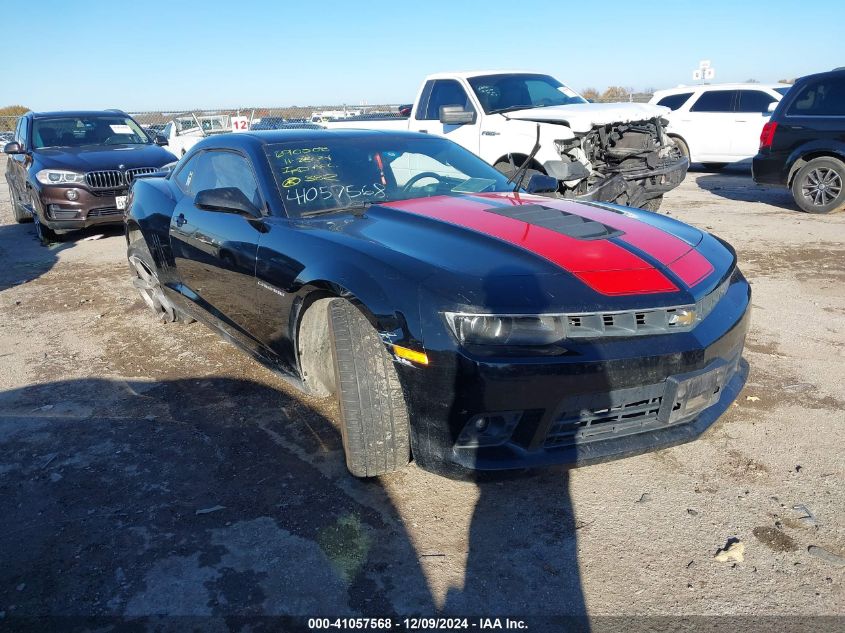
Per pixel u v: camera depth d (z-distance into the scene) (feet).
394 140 12.87
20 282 21.34
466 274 7.73
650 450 7.94
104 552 7.81
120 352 14.43
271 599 7.00
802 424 10.32
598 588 7.05
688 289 8.06
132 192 15.79
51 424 11.09
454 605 6.85
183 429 10.76
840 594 6.86
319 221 10.16
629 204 22.91
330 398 11.62
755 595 6.88
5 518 8.54
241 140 12.21
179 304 14.40
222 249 11.32
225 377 12.84
